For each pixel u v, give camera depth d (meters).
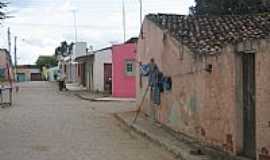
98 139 14.95
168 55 16.50
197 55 13.11
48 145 13.64
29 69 108.31
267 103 9.05
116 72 36.09
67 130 17.06
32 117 21.64
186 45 14.37
